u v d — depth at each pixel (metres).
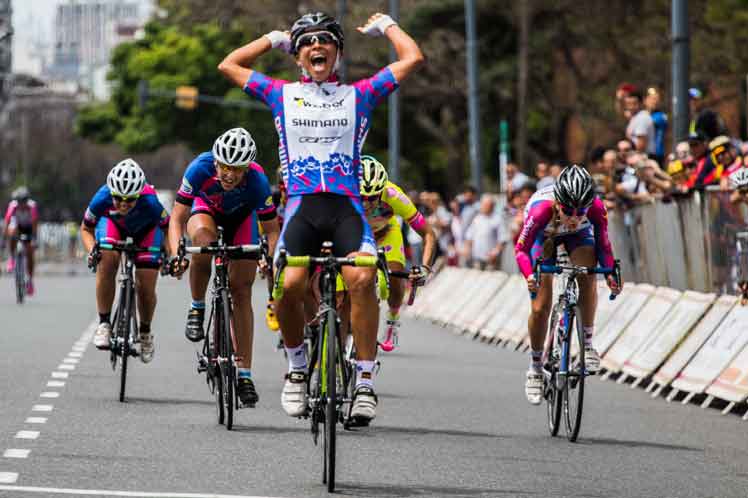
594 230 22.98
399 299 25.89
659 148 42.28
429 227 25.52
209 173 22.86
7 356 34.69
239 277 23.12
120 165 26.20
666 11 98.00
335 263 17.42
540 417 25.59
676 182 36.25
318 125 18.08
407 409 26.36
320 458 19.98
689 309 30.83
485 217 55.25
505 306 45.62
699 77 91.31
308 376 18.66
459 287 53.69
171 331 44.59
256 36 108.56
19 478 17.70
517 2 101.25
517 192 49.66
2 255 112.06
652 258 37.16
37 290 73.56
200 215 23.20
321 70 18.19
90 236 27.36
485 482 18.42
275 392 28.39
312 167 18.05
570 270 22.86
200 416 24.42
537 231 22.98
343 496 17.11
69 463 19.03
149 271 26.94
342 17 93.00
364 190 22.56
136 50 146.25
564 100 105.56
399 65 18.41
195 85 142.25
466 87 104.31
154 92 113.69
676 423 25.39
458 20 103.06
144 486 17.41
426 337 47.00
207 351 23.91
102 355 35.56
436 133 115.94
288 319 18.23
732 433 24.16
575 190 22.16
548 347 23.78
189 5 111.00
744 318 28.12
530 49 101.25
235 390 23.28
